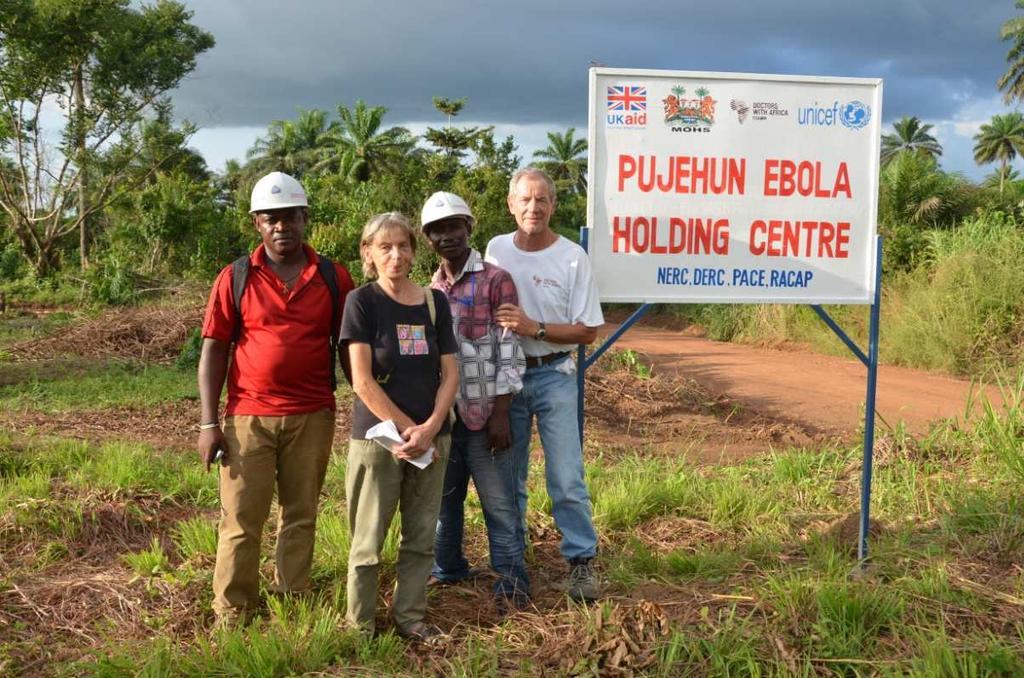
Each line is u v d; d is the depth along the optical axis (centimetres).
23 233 3152
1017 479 514
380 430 350
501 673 346
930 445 640
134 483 576
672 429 899
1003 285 1325
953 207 2278
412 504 375
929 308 1389
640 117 441
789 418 970
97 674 339
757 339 1841
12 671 351
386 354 363
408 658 360
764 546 462
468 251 393
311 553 405
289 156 6103
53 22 2888
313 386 389
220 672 343
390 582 436
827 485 577
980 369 1261
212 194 2842
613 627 352
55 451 659
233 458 380
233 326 382
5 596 415
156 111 3158
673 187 445
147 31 3066
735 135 446
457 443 404
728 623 352
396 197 2541
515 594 403
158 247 2570
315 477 397
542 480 599
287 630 364
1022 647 334
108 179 3139
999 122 7088
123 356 1341
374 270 384
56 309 2403
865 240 458
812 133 451
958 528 470
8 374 1153
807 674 321
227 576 382
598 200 442
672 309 2475
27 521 496
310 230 2298
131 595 418
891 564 422
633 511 529
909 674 316
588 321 406
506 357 388
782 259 454
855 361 1474
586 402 996
